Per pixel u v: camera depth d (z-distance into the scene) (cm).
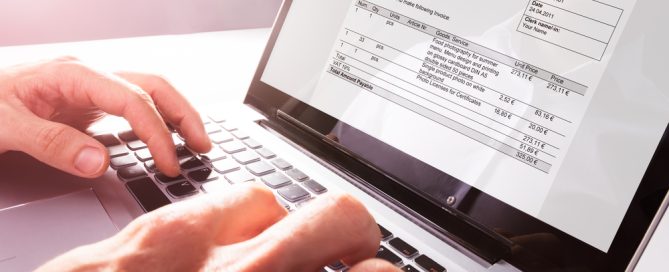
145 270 29
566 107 42
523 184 42
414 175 48
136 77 53
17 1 89
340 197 32
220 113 62
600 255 37
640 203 37
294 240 30
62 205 41
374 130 52
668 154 36
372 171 50
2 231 37
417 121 49
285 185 48
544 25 44
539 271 40
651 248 44
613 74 40
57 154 42
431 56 50
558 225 40
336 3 58
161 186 45
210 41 94
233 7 117
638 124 38
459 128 47
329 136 55
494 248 42
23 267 34
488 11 47
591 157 40
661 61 38
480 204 44
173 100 52
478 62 47
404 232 43
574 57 42
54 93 50
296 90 58
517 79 45
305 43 59
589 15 42
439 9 51
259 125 60
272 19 126
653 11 39
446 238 43
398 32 53
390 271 29
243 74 77
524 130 43
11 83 49
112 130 55
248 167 50
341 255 31
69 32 97
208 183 46
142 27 106
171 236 31
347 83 55
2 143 45
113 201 43
